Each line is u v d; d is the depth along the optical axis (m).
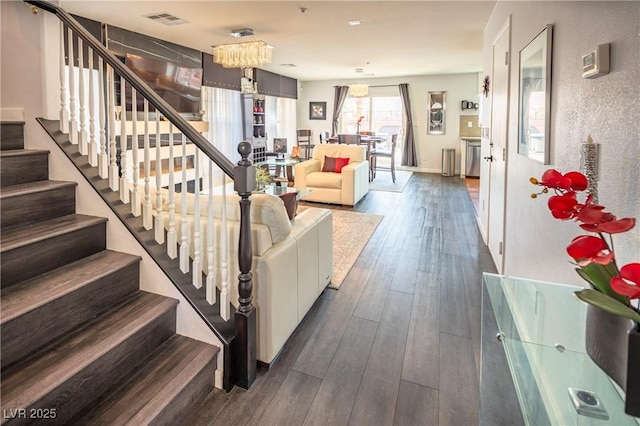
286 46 6.32
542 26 2.19
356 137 8.57
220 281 2.15
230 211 2.16
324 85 11.09
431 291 3.11
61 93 2.34
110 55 2.10
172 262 2.09
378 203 6.45
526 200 2.53
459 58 7.40
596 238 0.93
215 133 7.53
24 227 1.96
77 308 1.74
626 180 1.25
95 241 2.09
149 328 1.83
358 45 6.20
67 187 2.19
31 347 1.55
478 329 2.53
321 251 2.91
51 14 2.42
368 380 2.03
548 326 1.62
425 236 4.62
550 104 2.02
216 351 1.90
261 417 1.76
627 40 1.25
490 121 4.26
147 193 2.16
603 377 1.29
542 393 1.46
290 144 10.73
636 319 0.82
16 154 2.13
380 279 3.35
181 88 6.11
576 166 1.68
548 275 2.03
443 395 1.91
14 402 1.29
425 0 3.98
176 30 5.30
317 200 6.35
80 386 1.49
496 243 3.67
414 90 10.24
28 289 1.67
